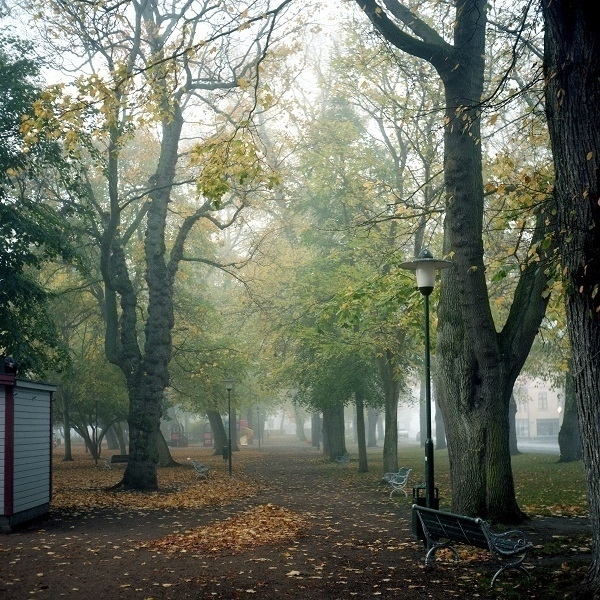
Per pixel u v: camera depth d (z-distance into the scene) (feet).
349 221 100.99
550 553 37.65
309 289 98.89
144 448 87.76
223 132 89.51
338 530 49.19
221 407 146.61
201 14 43.86
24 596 30.04
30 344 84.07
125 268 92.48
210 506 68.13
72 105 41.04
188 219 95.55
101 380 127.03
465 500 47.88
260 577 33.42
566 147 26.37
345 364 107.96
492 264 39.99
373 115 92.79
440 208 51.90
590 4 25.21
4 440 50.34
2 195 76.54
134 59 79.25
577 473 89.86
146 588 31.40
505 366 48.55
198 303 130.41
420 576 33.19
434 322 61.82
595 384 25.58
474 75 49.93
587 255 25.63
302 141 99.45
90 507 66.85
